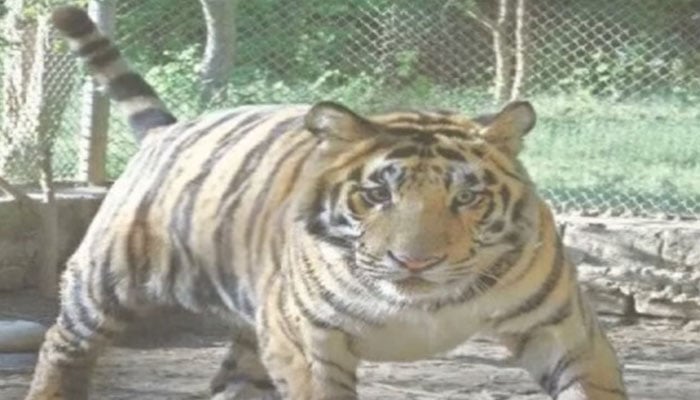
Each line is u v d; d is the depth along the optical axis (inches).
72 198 645.9
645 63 697.6
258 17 674.2
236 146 368.2
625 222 660.7
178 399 476.4
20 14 654.5
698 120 690.2
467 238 310.0
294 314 333.7
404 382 517.0
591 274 654.5
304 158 351.6
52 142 653.9
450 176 313.3
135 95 414.3
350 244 318.0
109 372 521.7
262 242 347.9
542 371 332.8
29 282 643.5
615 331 638.5
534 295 322.7
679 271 647.1
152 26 671.8
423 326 322.3
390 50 682.8
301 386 334.0
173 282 375.6
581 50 697.6
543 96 697.6
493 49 690.8
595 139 689.6
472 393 500.1
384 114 331.9
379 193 314.7
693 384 531.5
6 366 514.3
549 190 681.6
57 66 656.4
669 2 697.6
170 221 372.5
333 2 679.1
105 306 390.0
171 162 378.9
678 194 673.6
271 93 676.7
